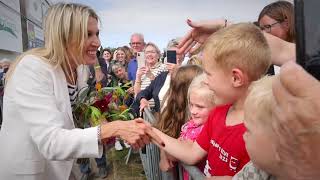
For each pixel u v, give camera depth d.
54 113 1.55
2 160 1.65
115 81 5.82
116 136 1.56
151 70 4.80
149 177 2.90
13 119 1.62
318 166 0.54
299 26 0.67
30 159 1.64
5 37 8.02
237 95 1.20
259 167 0.70
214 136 1.31
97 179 4.72
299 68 0.50
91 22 1.71
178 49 1.88
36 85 1.56
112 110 2.16
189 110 1.96
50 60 1.65
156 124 2.26
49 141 1.49
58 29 1.64
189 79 2.11
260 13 2.54
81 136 1.51
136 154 5.73
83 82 1.96
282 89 0.52
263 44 1.17
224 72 1.18
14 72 1.62
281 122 0.54
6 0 8.19
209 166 1.34
